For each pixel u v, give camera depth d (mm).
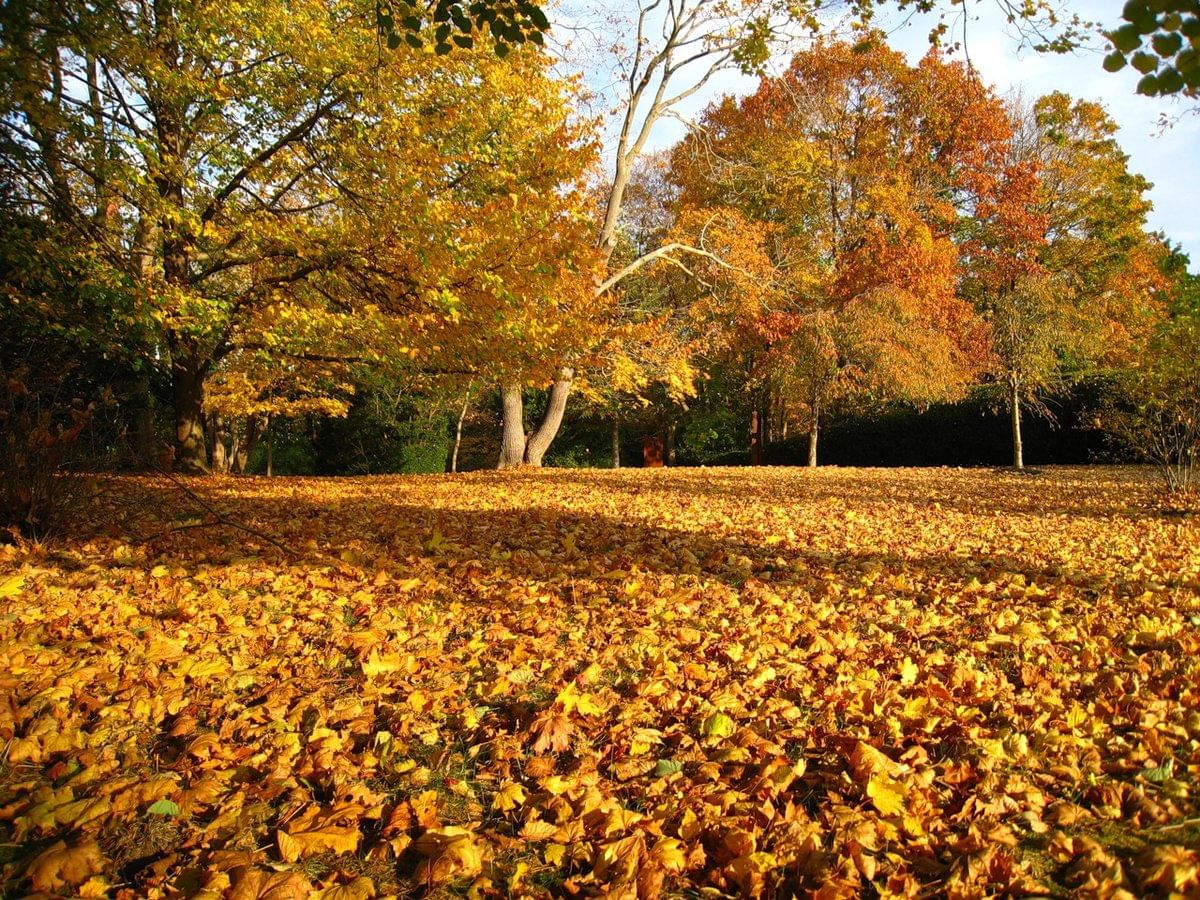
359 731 2855
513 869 2117
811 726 2881
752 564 5629
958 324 19922
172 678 3201
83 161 8289
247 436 21109
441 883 2043
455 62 9250
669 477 13539
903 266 19281
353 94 9047
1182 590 4840
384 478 13438
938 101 21359
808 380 20172
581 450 29797
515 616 4281
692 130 17766
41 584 4414
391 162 8469
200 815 2332
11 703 2816
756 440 25953
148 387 12227
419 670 3479
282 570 5137
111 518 6699
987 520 8281
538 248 8484
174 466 12312
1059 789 2406
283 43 8633
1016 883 1928
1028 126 22844
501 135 10117
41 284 8836
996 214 20453
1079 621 4188
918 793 2342
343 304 9883
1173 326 9805
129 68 8750
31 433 5441
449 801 2441
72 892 1946
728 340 21062
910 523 8008
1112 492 10922
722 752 2684
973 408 22422
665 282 22750
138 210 9742
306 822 2252
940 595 4789
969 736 2723
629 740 2803
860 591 4828
